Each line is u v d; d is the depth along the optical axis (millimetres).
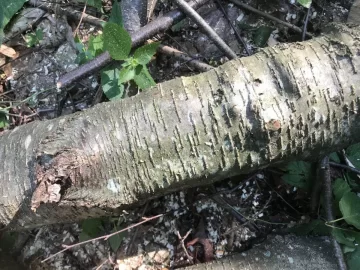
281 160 440
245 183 562
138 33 540
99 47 542
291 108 406
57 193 382
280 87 409
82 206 421
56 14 604
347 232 498
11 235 565
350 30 429
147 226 562
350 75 409
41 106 596
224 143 411
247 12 594
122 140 413
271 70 415
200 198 559
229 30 589
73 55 601
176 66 581
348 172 551
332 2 593
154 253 555
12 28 605
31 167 431
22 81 603
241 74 416
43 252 571
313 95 406
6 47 604
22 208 442
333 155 546
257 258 493
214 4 594
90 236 560
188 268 506
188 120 410
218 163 422
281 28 589
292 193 557
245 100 406
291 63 414
